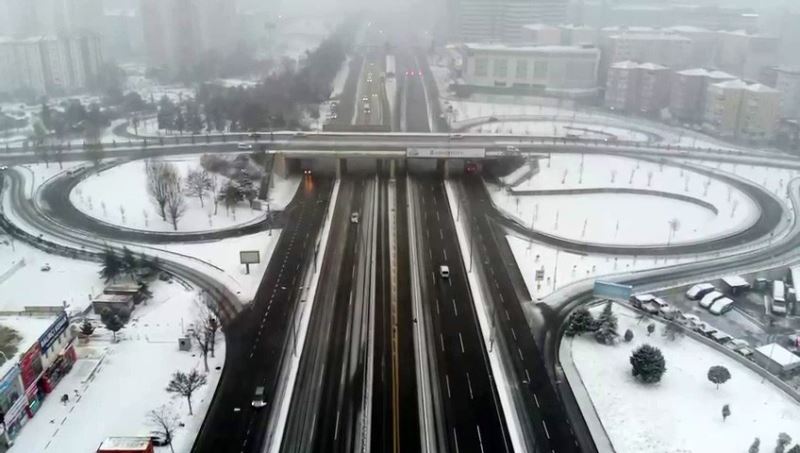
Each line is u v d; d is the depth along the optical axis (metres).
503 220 190.25
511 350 124.06
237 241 172.75
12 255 165.62
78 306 140.00
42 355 108.94
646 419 105.56
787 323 140.25
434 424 103.25
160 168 198.50
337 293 144.25
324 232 177.62
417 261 160.75
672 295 150.00
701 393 112.69
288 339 126.31
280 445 98.38
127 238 175.50
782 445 96.69
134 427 102.06
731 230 188.88
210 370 116.69
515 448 98.56
